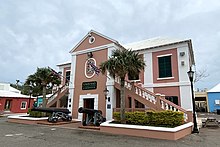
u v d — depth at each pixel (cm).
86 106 1788
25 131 1188
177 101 1634
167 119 1141
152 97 1389
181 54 1683
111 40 1733
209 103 3500
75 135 1058
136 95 1462
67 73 2516
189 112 1283
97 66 1745
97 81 1716
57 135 1051
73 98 1852
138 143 862
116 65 1220
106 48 1739
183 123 1203
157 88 1761
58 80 2017
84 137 997
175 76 1691
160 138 982
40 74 1908
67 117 1672
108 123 1242
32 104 3372
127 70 1234
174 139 945
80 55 1928
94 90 1716
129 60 1238
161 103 1351
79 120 1733
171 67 1731
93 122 1423
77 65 1922
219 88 3547
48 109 1636
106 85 1630
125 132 1112
